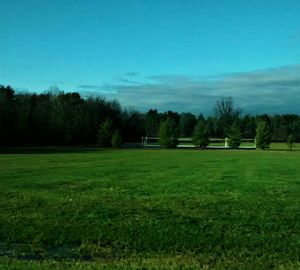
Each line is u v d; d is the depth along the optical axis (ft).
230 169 114.21
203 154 198.08
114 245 37.22
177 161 146.30
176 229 42.45
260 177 93.04
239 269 30.37
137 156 175.42
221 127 428.15
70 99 348.38
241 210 52.60
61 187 74.02
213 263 32.04
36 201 58.75
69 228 42.75
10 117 278.87
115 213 50.37
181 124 498.69
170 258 33.37
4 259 32.37
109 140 282.36
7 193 66.39
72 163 131.95
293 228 43.42
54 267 30.17
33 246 36.91
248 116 444.14
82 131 311.27
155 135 424.46
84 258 33.58
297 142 433.89
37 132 298.56
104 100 380.37
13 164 126.31
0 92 301.02
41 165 122.93
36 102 331.98
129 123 389.60
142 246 36.91
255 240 38.55
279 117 446.19
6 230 41.86
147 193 67.05
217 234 40.52
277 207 54.90
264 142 272.31
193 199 61.16
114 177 91.25
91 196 63.62
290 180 86.99
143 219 47.16
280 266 31.14
